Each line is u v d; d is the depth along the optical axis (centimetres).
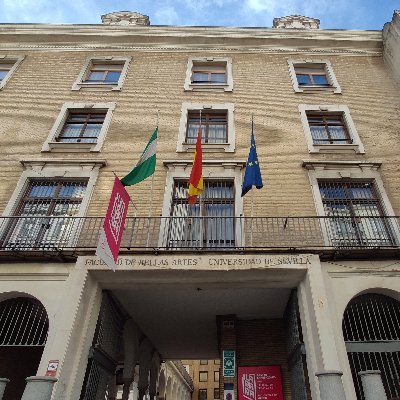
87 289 814
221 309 1045
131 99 1298
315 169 1069
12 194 1012
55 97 1305
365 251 826
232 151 1127
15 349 960
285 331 1034
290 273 830
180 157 1117
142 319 1129
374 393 528
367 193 1042
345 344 766
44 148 1130
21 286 814
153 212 979
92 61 1467
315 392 711
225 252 838
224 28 1507
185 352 1505
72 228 909
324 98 1311
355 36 1504
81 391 738
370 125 1220
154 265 819
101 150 1134
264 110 1262
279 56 1477
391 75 1388
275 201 1000
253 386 955
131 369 1143
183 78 1376
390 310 894
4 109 1262
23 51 1489
